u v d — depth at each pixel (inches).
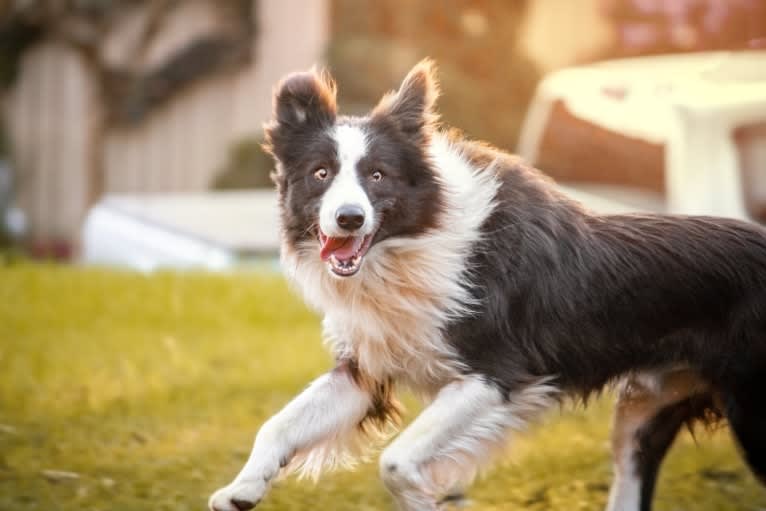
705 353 323.6
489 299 319.0
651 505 351.3
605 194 603.2
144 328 598.9
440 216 319.3
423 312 319.6
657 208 585.3
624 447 350.0
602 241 325.4
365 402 333.7
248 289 655.1
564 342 322.7
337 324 331.0
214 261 748.0
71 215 1210.0
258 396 482.9
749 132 567.5
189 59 1186.0
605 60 1157.1
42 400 468.4
